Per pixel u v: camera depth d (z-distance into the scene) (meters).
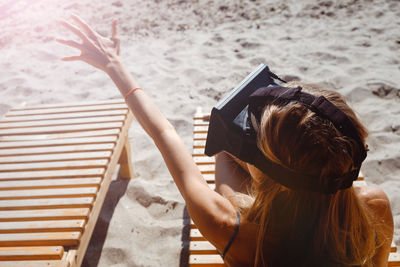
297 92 0.66
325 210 0.72
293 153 0.64
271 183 0.73
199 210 0.81
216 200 0.82
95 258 2.05
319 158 0.63
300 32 4.42
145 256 2.05
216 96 3.49
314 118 0.63
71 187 1.66
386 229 0.92
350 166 0.65
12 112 2.28
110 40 1.15
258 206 0.77
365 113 3.04
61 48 4.56
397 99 3.18
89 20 5.24
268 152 0.68
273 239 0.77
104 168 1.76
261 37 4.40
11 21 5.42
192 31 4.72
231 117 0.82
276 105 0.67
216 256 1.33
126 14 5.33
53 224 1.45
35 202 1.56
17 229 1.44
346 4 4.94
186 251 2.05
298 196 0.71
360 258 0.79
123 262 2.03
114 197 2.41
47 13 5.59
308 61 3.83
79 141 1.96
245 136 0.75
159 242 2.13
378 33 4.22
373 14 4.63
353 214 0.75
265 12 5.00
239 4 5.29
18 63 4.27
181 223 2.22
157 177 2.60
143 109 0.99
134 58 4.18
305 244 0.76
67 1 5.96
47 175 1.72
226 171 1.22
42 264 1.31
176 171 0.88
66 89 3.73
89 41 1.09
